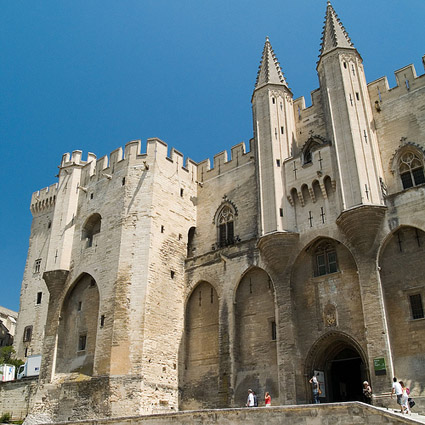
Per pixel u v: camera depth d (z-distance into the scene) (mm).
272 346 31672
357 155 30391
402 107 32750
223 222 39406
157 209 37906
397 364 26203
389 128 32750
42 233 59594
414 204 27781
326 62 34469
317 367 29859
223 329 33656
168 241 37875
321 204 31984
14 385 42969
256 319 33062
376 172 30234
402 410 22344
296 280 31797
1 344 68500
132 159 40250
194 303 37062
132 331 33219
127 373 31859
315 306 30391
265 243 32406
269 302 32844
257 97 38000
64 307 39625
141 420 26344
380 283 27328
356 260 28578
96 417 31453
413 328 26438
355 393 32750
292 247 32031
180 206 40188
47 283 40406
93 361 35906
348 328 28594
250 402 27812
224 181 40875
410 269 27531
